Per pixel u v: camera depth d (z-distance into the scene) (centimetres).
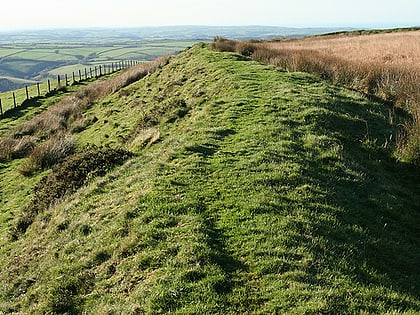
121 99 3200
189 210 964
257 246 809
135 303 687
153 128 1902
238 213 936
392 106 2052
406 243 955
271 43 5109
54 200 1411
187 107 2061
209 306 652
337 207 1011
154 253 815
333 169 1216
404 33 5791
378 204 1099
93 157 1577
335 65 2606
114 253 871
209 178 1127
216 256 782
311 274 729
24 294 906
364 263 807
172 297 681
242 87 2070
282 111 1661
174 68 3394
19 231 1345
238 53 3356
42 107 3944
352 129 1616
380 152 1484
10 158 2405
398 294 723
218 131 1499
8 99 4534
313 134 1459
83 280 836
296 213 944
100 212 1102
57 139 2488
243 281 716
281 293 671
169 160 1282
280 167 1160
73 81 5453
